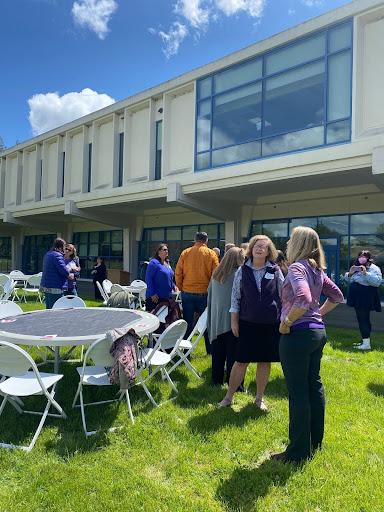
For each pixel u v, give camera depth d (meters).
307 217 14.05
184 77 13.84
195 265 5.79
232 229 15.55
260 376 3.96
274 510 2.48
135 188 15.51
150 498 2.57
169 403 4.11
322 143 10.41
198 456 3.11
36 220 23.75
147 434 3.44
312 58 10.62
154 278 5.78
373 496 2.60
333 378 4.95
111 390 4.45
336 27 10.18
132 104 16.00
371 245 12.57
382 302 12.23
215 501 2.57
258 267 3.78
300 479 2.77
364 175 10.57
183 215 18.09
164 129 14.71
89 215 18.78
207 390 4.48
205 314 5.21
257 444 3.29
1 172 25.09
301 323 2.88
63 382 4.70
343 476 2.83
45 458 3.06
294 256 2.99
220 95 12.77
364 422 3.74
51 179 20.88
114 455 3.11
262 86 11.68
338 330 8.45
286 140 11.15
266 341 3.74
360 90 9.72
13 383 3.66
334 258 13.36
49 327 4.31
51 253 7.05
